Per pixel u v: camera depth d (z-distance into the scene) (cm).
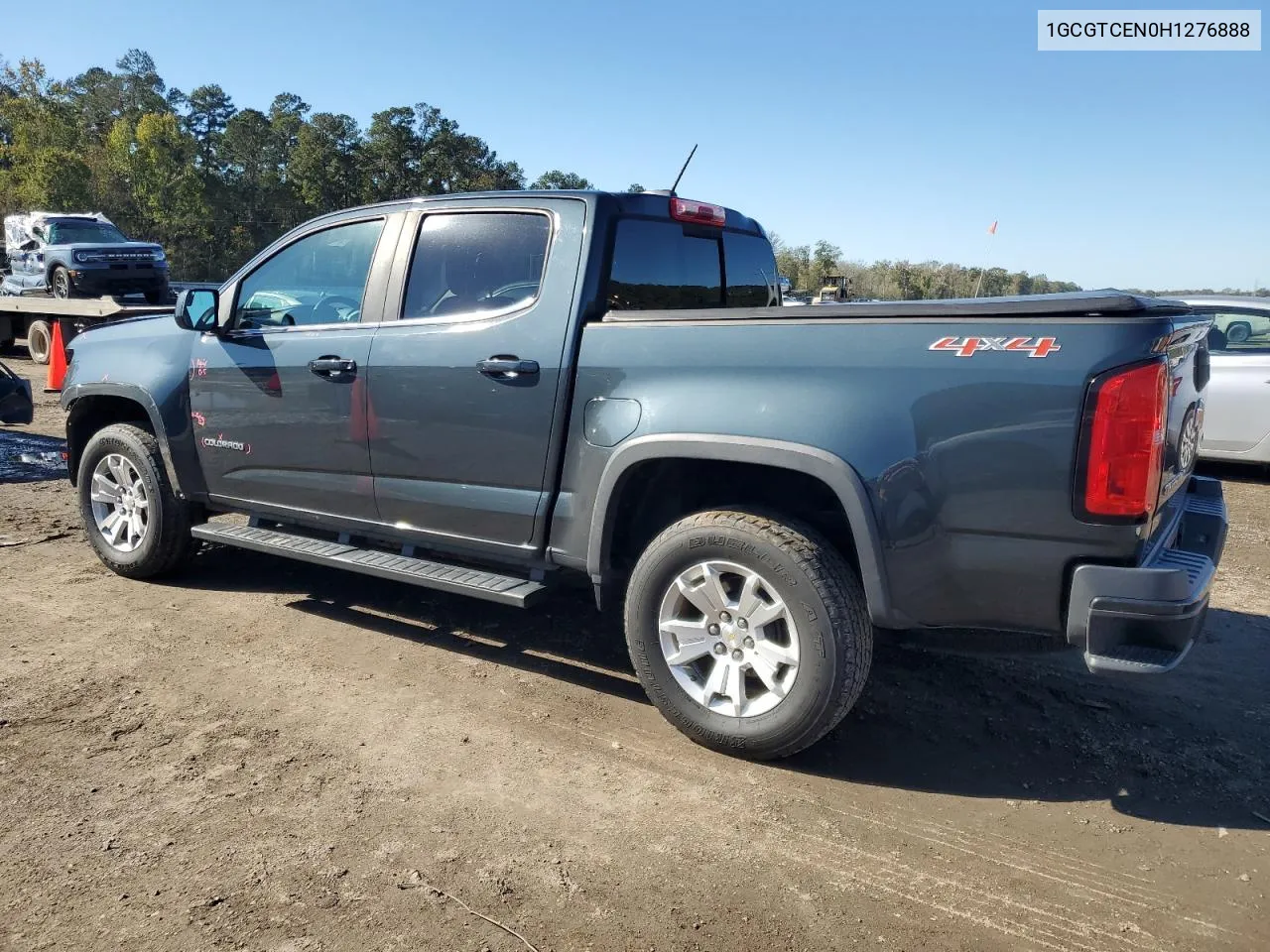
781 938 239
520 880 261
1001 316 283
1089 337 268
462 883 259
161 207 8206
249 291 470
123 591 502
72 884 255
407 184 10038
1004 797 312
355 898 251
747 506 333
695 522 330
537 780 316
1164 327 266
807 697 309
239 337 463
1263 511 762
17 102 6781
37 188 6244
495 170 10375
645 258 392
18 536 599
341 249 437
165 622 457
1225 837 291
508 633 455
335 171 9750
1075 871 271
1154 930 245
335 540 457
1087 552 273
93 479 525
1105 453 265
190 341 486
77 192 6388
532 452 366
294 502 452
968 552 287
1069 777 326
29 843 273
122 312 1411
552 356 359
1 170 6669
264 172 10419
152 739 338
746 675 334
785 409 308
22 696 370
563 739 347
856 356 300
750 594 321
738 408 316
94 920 240
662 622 340
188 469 489
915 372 290
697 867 270
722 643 329
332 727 351
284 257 457
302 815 291
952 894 259
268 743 337
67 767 317
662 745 344
